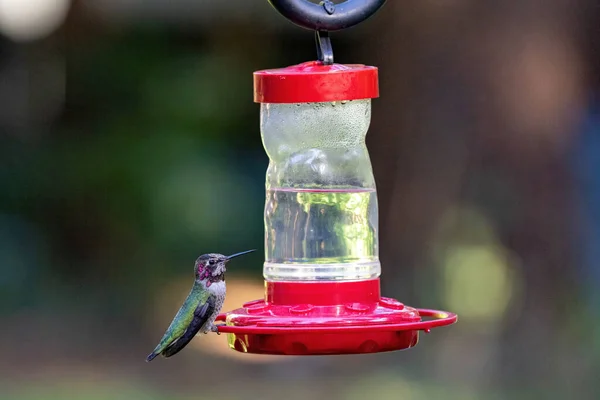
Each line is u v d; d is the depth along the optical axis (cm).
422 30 1378
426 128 1395
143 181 1908
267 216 623
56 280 1875
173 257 1911
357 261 608
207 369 1639
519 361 1398
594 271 1377
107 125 1895
